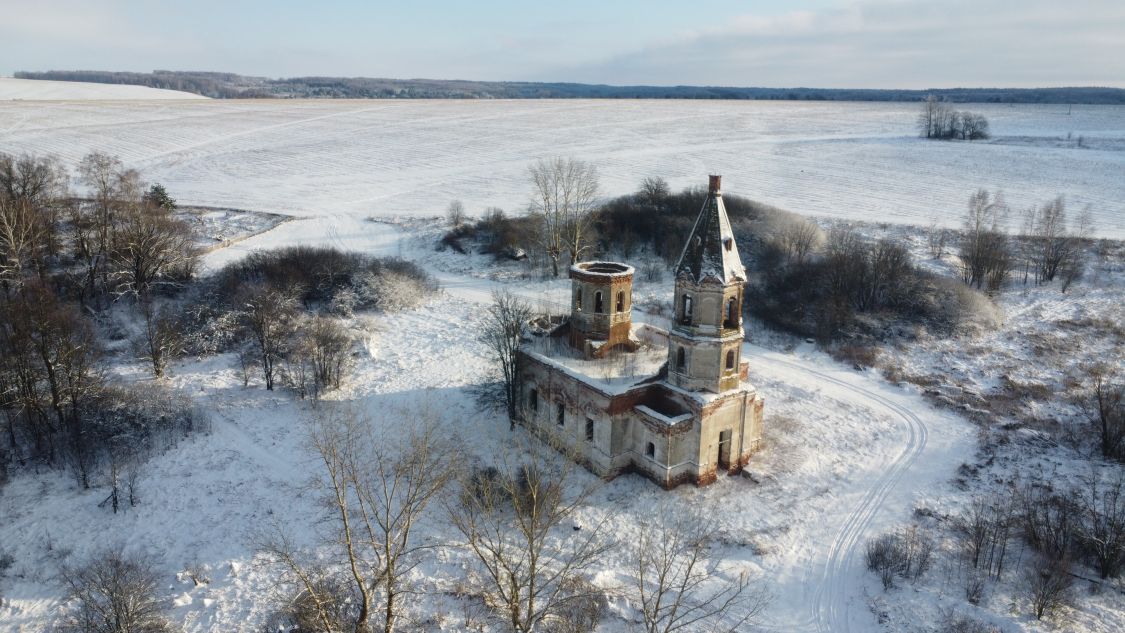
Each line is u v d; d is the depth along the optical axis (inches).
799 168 6048.2
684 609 1348.4
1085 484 1748.3
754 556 1497.3
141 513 1632.6
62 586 1422.2
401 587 1389.0
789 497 1697.8
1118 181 5383.9
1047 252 3257.9
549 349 1929.1
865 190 5221.5
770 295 3029.0
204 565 1473.9
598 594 1370.6
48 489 1712.6
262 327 2277.3
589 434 1777.8
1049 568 1412.4
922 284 2947.8
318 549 1508.4
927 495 1715.1
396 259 3432.6
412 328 2753.4
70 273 2876.5
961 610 1315.2
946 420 2094.0
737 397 1726.1
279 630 1300.4
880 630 1295.5
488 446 1893.5
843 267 2979.8
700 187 4785.9
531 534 1100.5
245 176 5757.9
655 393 1775.3
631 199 4124.0
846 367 2488.9
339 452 1836.9
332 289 2967.5
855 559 1488.7
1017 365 2492.6
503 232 3826.3
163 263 2960.1
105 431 1872.5
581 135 7785.4
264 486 1727.4
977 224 3513.8
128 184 3435.0
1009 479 1777.8
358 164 6274.6
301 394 2142.0
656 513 1626.5
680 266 1654.8
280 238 4018.2
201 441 1902.1
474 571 1444.4
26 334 1865.2
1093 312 2903.5
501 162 6323.8
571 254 3550.7
